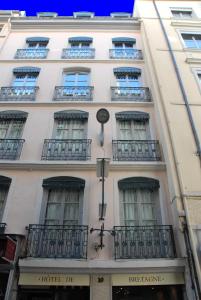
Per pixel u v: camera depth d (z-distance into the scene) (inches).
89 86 459.8
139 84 486.3
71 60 513.0
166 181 344.5
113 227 304.5
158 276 273.6
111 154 371.2
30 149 375.2
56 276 273.7
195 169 327.9
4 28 586.6
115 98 444.1
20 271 274.5
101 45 561.3
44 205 331.6
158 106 398.9
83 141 380.2
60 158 365.1
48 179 345.4
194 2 634.8
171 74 440.5
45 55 528.7
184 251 277.0
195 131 362.0
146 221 323.3
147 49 505.4
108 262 276.5
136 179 345.7
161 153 370.9
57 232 300.0
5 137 402.3
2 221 310.2
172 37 522.9
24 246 289.7
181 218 292.5
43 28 600.1
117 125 416.8
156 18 582.9
